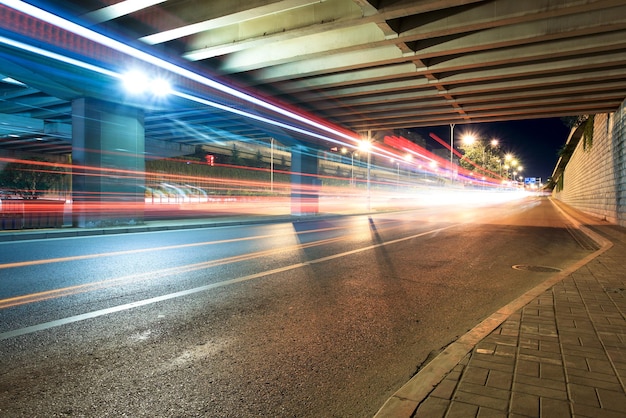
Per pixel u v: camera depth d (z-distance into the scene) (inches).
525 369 129.6
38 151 1768.0
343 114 882.8
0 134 1246.3
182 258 372.2
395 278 293.7
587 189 1184.2
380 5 404.5
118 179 652.1
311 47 528.7
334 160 3024.1
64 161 1925.4
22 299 228.1
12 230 551.5
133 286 262.8
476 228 703.7
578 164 1473.9
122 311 208.7
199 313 207.5
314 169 1074.1
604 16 427.5
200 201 1865.2
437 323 195.3
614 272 295.6
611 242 471.2
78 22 433.4
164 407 117.1
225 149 2316.7
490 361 136.4
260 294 246.2
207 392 126.6
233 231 631.2
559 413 101.8
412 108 879.1
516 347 149.3
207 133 1272.1
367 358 154.1
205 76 621.6
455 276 301.7
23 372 138.2
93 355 153.5
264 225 755.4
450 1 378.3
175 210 1202.6
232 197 2053.4
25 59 510.0
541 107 824.3
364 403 121.2
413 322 196.5
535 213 1238.9
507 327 172.6
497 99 739.4
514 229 692.1
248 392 127.0
